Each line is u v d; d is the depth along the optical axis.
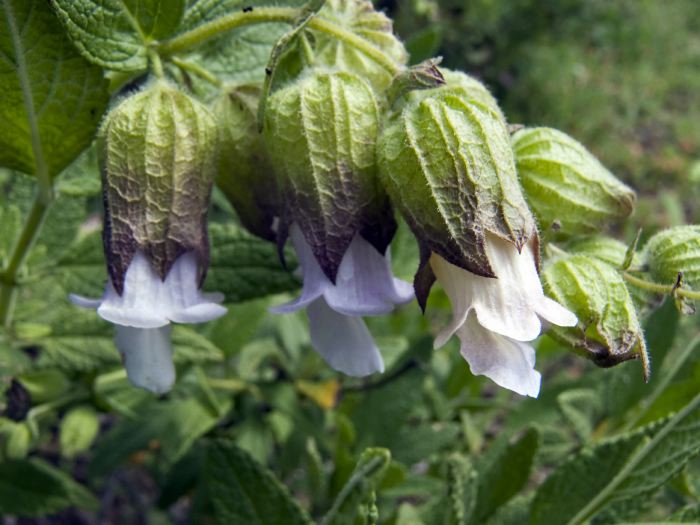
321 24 0.09
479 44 0.46
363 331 0.09
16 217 0.12
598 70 0.54
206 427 0.13
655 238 0.09
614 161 0.47
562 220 0.09
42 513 0.14
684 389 0.11
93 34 0.09
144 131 0.08
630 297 0.09
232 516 0.10
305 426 0.14
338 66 0.09
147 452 0.17
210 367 0.15
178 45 0.09
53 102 0.09
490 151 0.08
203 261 0.09
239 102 0.10
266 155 0.10
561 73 0.49
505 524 0.11
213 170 0.09
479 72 0.46
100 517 0.20
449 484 0.11
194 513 0.15
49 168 0.10
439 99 0.08
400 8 0.30
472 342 0.08
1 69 0.09
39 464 0.14
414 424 0.15
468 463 0.11
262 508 0.10
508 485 0.11
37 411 0.13
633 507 0.10
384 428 0.13
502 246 0.08
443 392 0.15
